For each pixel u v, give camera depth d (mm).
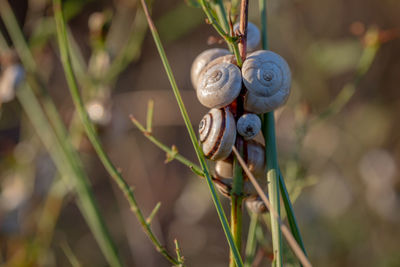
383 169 670
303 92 683
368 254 640
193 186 692
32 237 541
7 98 453
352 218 662
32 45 514
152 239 352
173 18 685
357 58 657
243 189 341
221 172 343
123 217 710
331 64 673
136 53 504
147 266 671
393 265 616
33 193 535
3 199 522
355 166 697
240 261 328
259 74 326
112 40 558
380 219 663
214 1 356
